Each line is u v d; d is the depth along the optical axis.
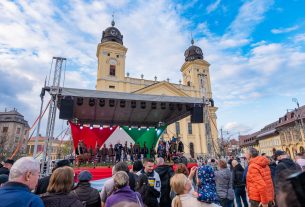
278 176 1.08
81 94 9.45
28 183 2.15
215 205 2.97
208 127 11.09
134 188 4.09
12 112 57.38
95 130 15.11
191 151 38.03
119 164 4.14
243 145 73.00
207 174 3.29
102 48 38.31
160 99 10.71
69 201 2.43
